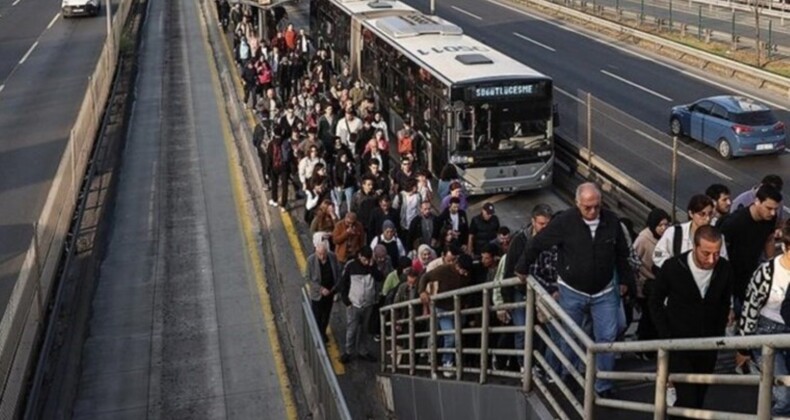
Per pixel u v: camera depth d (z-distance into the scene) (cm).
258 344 1991
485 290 1112
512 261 1176
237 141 3688
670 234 1108
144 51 5747
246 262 2467
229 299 2238
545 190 3027
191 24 6706
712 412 696
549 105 2842
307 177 2478
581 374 964
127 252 2575
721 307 904
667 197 2628
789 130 3631
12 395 1575
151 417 1717
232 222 2789
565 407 979
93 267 2412
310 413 1617
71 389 1800
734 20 5544
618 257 994
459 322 1224
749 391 1015
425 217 1928
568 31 6138
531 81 2806
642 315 1233
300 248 2400
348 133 2784
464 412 1220
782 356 880
